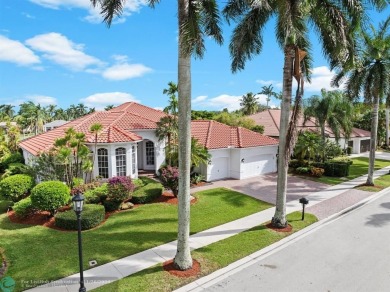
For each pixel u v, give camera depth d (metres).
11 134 31.62
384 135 50.53
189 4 8.08
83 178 19.03
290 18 10.93
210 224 13.48
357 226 13.48
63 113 107.19
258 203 17.16
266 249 10.91
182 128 8.71
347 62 12.89
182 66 8.49
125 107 28.39
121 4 10.24
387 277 8.99
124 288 8.21
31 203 13.80
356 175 26.67
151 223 13.48
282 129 12.55
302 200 14.15
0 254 10.32
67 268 9.37
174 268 9.30
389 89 21.30
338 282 8.71
